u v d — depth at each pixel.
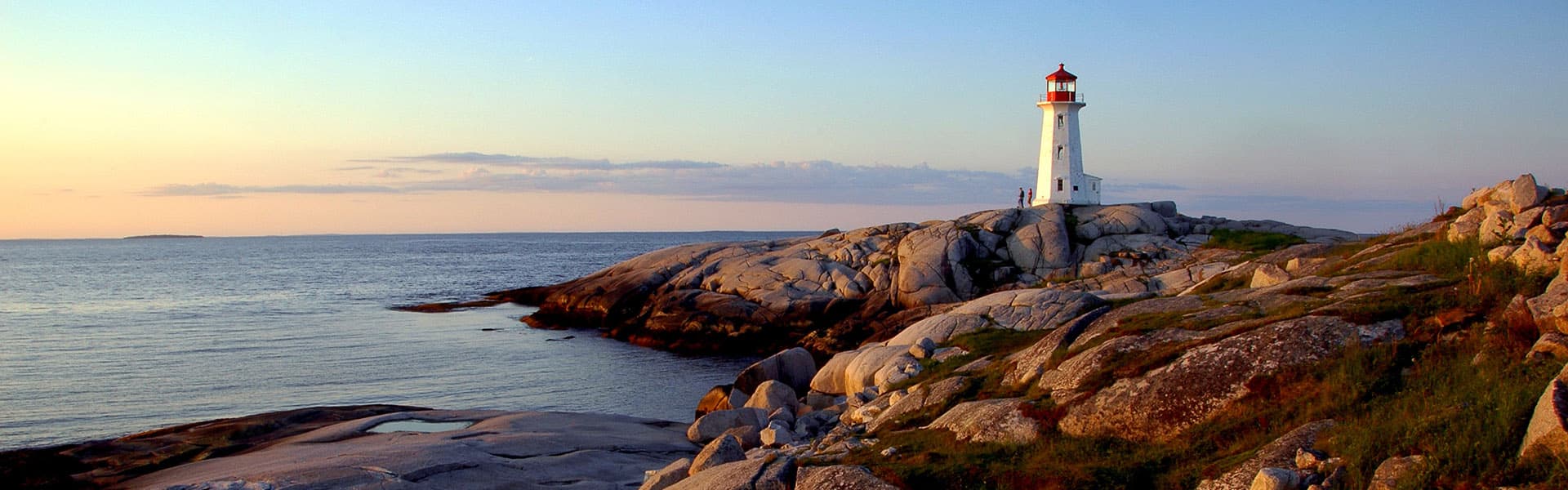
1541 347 10.48
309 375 37.72
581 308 56.78
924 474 11.84
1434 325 12.34
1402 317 12.73
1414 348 12.02
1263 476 9.53
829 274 51.38
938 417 15.20
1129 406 12.56
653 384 36.50
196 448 22.17
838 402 22.28
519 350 45.69
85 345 46.00
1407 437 9.66
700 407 26.23
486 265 137.62
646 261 60.91
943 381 16.64
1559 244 13.28
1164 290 36.56
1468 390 10.38
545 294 69.25
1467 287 13.23
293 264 141.88
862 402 19.58
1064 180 62.16
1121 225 53.31
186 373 37.78
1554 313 10.70
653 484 15.10
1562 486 8.06
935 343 21.59
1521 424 9.12
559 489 17.56
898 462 12.52
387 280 101.44
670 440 22.42
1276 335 12.59
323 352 44.06
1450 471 8.93
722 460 14.62
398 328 54.22
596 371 39.53
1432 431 9.60
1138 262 48.91
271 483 17.30
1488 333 11.64
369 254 185.00
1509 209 15.95
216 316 60.91
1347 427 10.41
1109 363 13.79
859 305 48.38
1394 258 17.14
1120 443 12.34
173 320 58.09
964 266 49.00
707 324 48.19
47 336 49.62
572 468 19.14
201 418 29.84
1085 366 13.95
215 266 134.62
